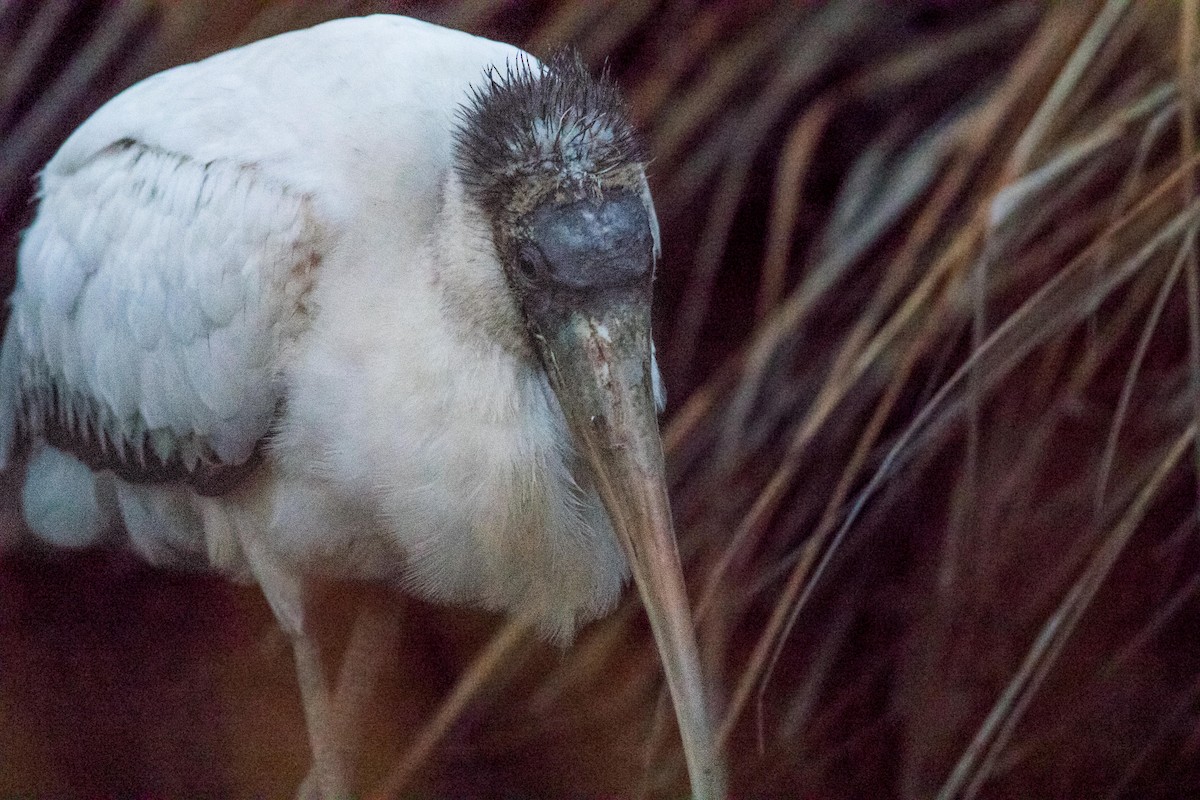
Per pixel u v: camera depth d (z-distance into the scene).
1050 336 8.59
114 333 8.42
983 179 8.59
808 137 8.64
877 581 8.64
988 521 8.58
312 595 8.48
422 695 8.69
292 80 8.38
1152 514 8.59
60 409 8.50
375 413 8.34
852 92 8.66
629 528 8.28
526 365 8.33
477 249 8.30
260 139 8.37
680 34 8.66
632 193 8.27
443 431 8.33
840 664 8.66
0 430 8.58
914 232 8.55
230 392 8.38
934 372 8.53
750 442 8.61
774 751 8.63
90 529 8.55
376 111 8.35
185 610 8.80
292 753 8.74
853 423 8.62
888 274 8.60
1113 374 8.60
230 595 8.78
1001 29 8.66
